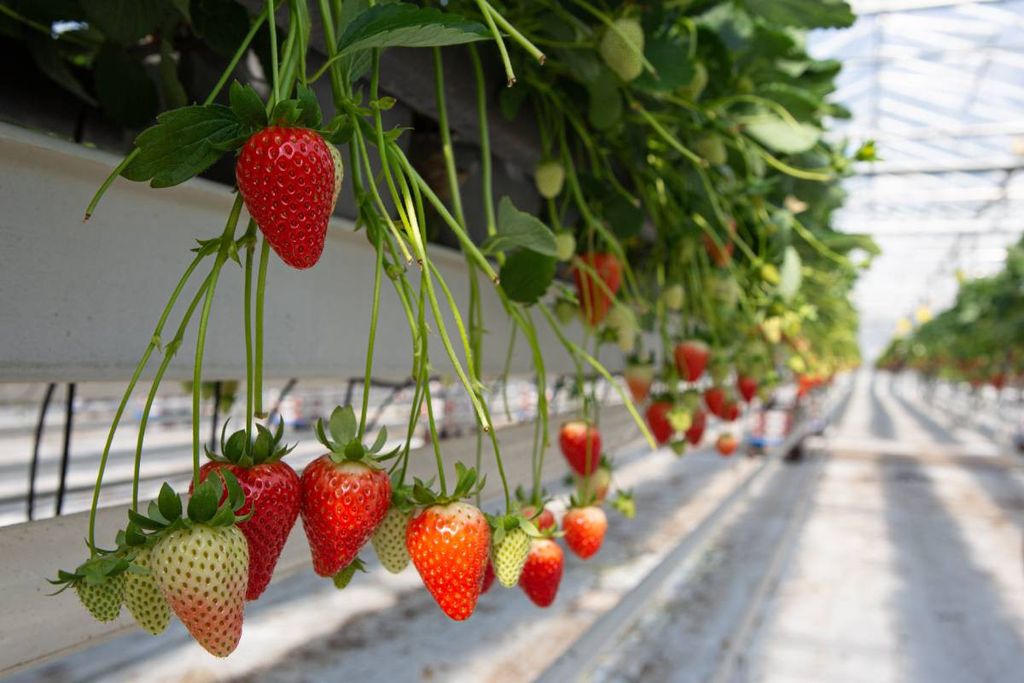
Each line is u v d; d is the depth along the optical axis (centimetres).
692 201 162
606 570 538
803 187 194
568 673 166
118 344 75
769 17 137
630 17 106
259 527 56
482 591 76
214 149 50
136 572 50
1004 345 1281
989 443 1606
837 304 341
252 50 99
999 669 420
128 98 105
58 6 99
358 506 59
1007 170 1169
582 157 147
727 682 387
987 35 834
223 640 52
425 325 59
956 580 582
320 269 99
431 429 60
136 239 76
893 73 958
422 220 57
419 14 49
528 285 88
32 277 67
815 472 1107
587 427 100
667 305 158
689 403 150
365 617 431
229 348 87
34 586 65
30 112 115
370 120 112
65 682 334
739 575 566
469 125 120
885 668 418
